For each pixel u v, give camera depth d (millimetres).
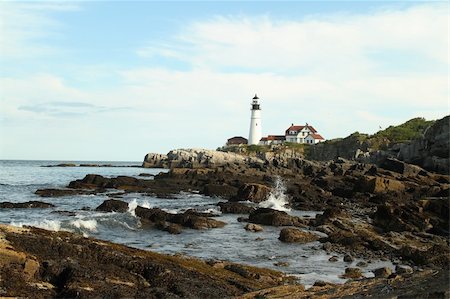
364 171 64438
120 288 12156
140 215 32969
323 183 56344
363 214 36344
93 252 14109
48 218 32656
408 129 114938
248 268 17562
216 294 13117
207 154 125938
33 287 11625
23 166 168750
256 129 155625
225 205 40406
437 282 12438
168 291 12750
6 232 13867
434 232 28547
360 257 22938
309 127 157875
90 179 63500
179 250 23656
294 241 26562
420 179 51250
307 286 16047
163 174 76250
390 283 12961
